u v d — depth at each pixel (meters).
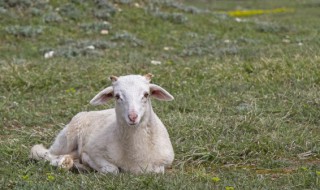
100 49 31.72
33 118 20.52
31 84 24.22
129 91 13.49
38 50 31.38
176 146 16.89
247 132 18.27
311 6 64.19
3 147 16.95
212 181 13.79
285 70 24.30
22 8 36.09
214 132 17.97
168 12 40.00
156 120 14.53
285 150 16.72
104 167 14.15
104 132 14.41
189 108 20.94
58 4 37.62
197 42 33.50
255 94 22.25
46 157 15.51
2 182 13.82
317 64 24.72
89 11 37.41
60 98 22.73
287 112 19.86
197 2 72.50
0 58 29.61
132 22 36.97
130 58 28.89
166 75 25.03
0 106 21.50
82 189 13.04
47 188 13.14
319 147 16.66
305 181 13.59
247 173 14.88
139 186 13.06
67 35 34.22
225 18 40.34
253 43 34.25
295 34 38.09
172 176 13.83
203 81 24.09
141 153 14.01
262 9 64.19
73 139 15.66
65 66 26.52
